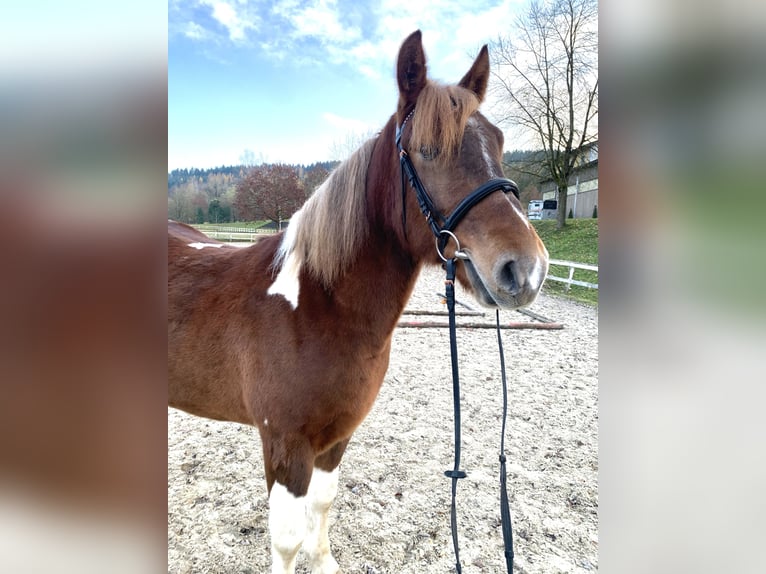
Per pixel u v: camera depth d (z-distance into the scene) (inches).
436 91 57.3
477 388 175.2
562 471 117.4
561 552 88.4
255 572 80.1
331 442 66.4
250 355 64.6
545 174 711.1
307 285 63.5
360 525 93.4
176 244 86.3
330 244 62.2
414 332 266.4
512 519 97.5
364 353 62.9
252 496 102.2
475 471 115.9
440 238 56.9
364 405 65.2
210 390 71.6
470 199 53.9
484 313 313.3
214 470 113.1
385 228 63.5
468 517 97.5
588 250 558.3
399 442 130.1
